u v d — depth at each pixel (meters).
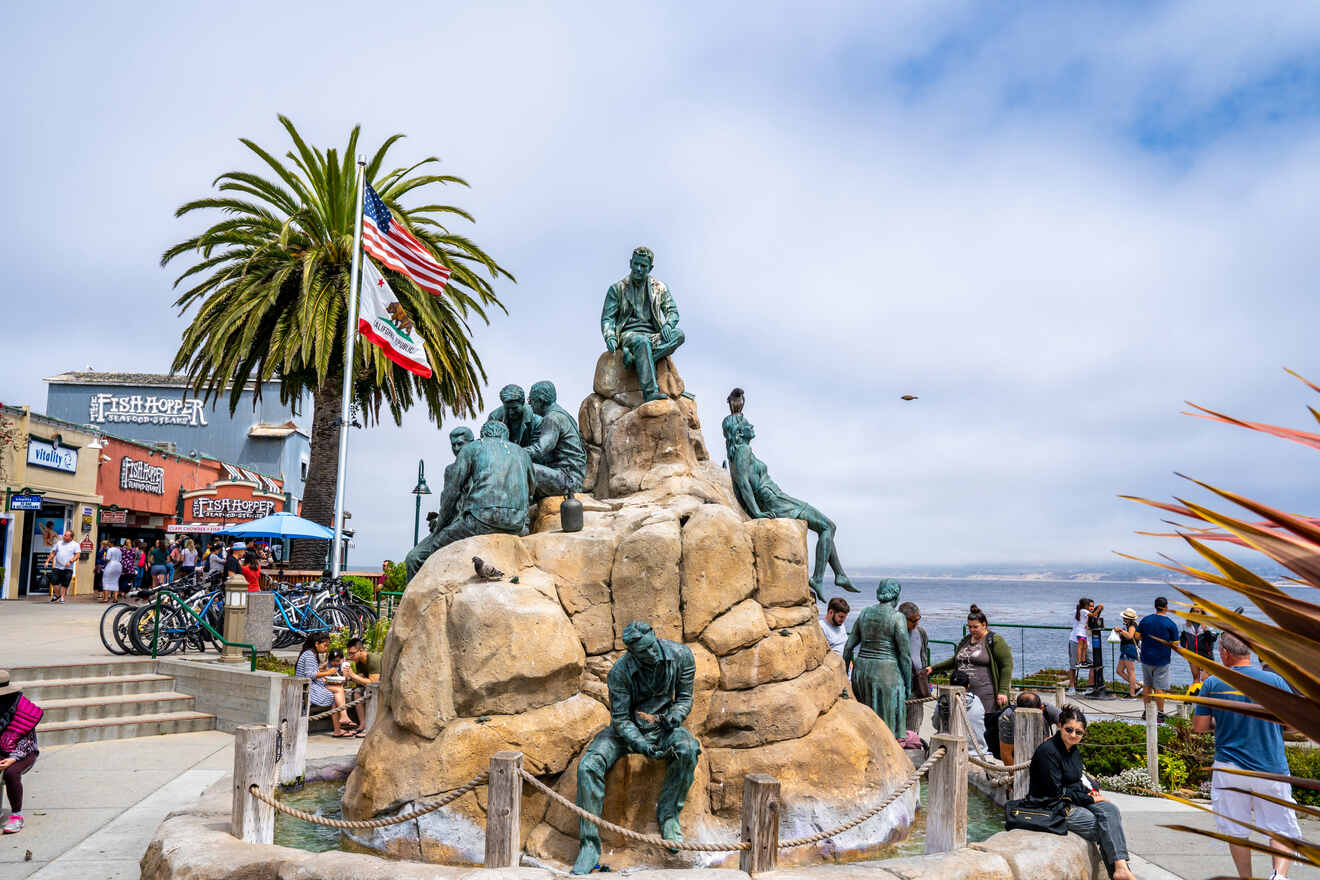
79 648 16.92
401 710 8.24
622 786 7.94
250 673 14.04
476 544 8.91
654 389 11.29
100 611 24.75
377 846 8.00
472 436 10.48
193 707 14.72
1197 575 1.76
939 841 7.55
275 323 24.67
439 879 6.16
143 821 9.23
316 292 23.22
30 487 29.73
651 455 10.95
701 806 8.19
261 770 7.49
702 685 8.59
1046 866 6.96
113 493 35.59
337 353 25.52
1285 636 1.64
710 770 8.38
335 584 19.81
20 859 8.05
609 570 9.05
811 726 8.69
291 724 10.22
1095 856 7.55
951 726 10.67
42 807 9.75
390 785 8.01
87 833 8.83
